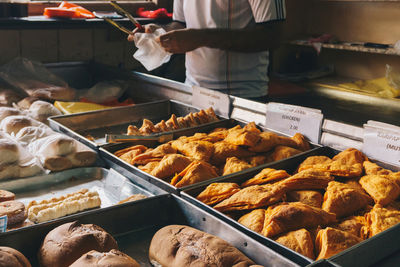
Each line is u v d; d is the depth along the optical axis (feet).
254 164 4.96
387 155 4.66
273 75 12.55
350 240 3.29
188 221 3.89
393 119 8.71
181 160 4.58
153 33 6.93
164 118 7.27
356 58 12.49
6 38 8.77
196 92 6.94
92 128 6.63
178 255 3.23
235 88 7.87
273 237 3.42
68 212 4.13
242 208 3.83
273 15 7.00
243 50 7.28
